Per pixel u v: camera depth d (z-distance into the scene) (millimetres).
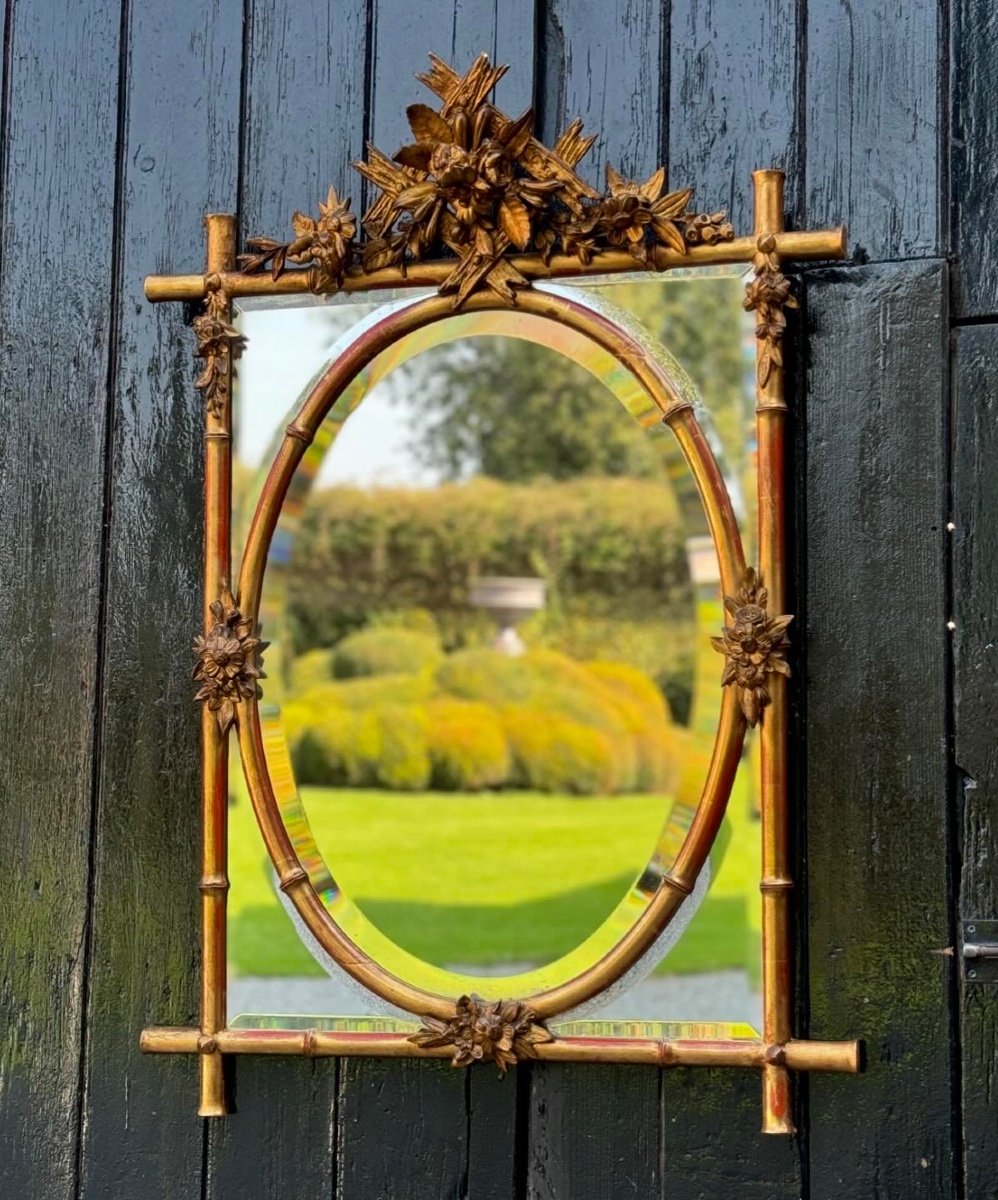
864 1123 1116
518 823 5551
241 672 1215
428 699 6051
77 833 1280
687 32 1208
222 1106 1213
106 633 1290
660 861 1188
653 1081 1158
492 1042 1149
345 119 1273
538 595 6188
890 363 1149
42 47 1340
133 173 1314
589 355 1259
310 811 5711
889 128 1165
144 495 1294
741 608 1125
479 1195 1181
